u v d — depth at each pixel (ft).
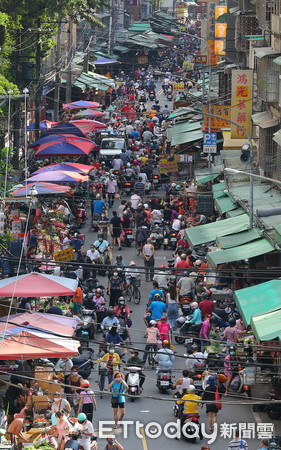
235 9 419.54
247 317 175.22
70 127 391.45
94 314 213.87
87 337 200.44
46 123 424.87
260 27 332.60
